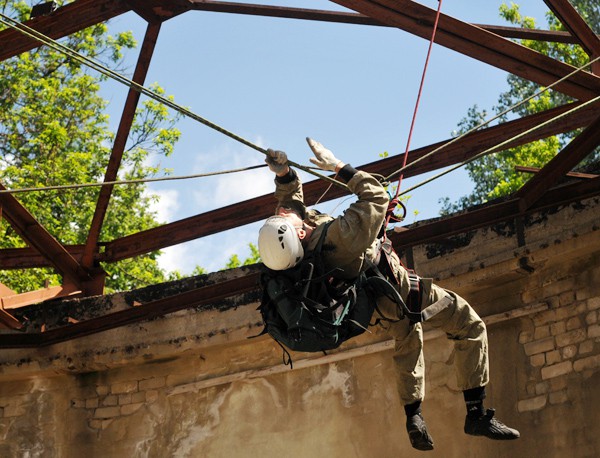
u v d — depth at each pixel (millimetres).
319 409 10938
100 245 12109
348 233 5559
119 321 11039
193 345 11492
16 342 11578
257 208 11344
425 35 8758
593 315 9641
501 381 10117
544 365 9875
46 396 12195
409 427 6168
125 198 24203
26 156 23812
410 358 6227
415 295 6039
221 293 10523
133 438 11711
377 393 10664
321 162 5887
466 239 10352
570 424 9516
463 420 10094
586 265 9828
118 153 10484
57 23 9375
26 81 24172
